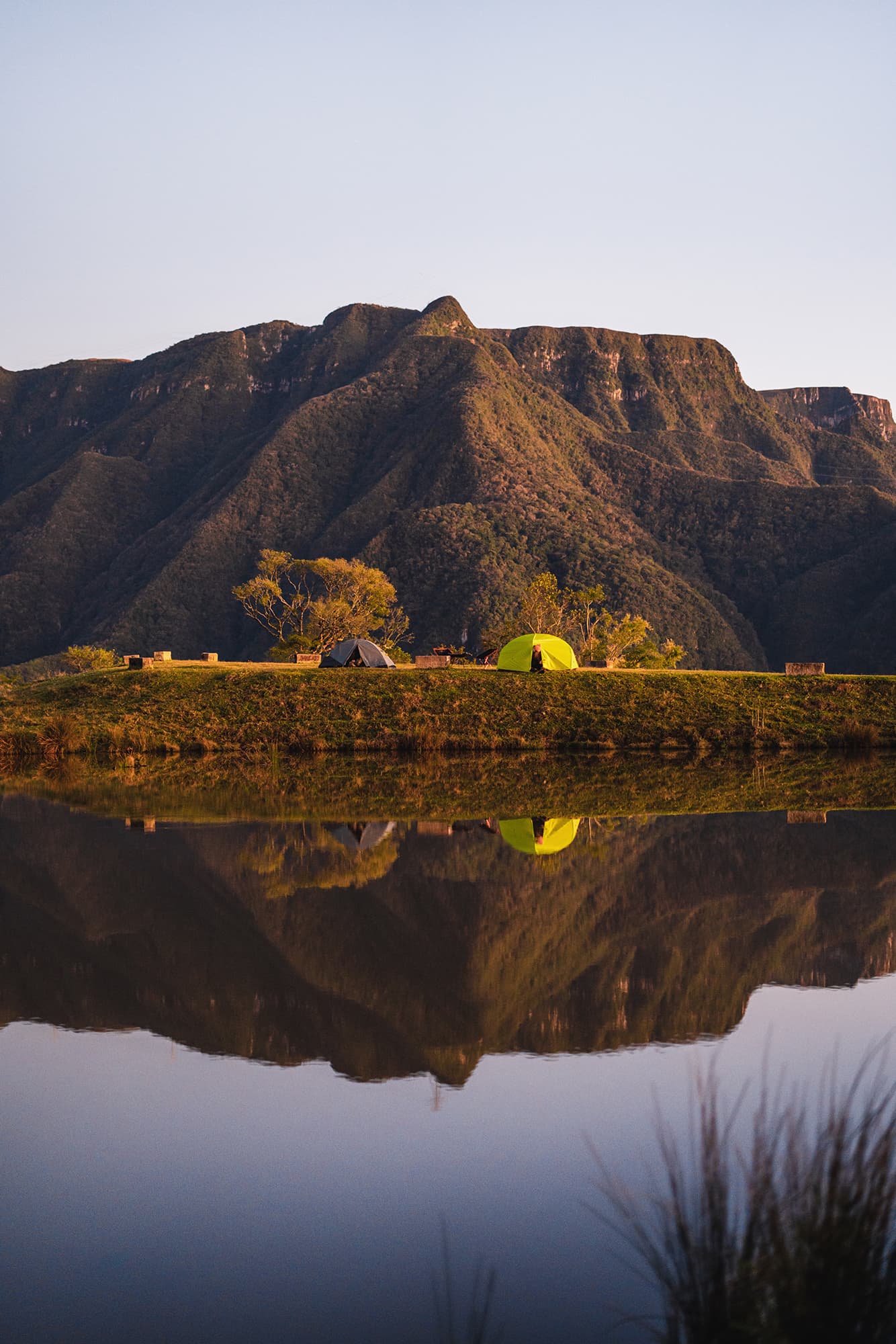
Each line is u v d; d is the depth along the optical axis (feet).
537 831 76.74
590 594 289.94
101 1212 23.88
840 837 73.20
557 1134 27.20
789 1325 15.28
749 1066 31.65
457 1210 23.68
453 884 58.34
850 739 140.97
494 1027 35.55
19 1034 35.40
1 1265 21.81
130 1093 30.58
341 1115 28.84
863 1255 15.40
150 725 146.00
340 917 50.98
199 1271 21.62
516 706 150.00
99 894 55.57
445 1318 19.77
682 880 59.41
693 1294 16.35
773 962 43.52
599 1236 22.15
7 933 47.93
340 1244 22.25
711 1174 16.94
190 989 40.01
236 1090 30.68
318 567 295.28
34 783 109.91
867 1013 36.88
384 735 143.13
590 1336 18.86
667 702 150.71
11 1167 26.09
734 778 113.09
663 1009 37.50
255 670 166.20
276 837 73.87
